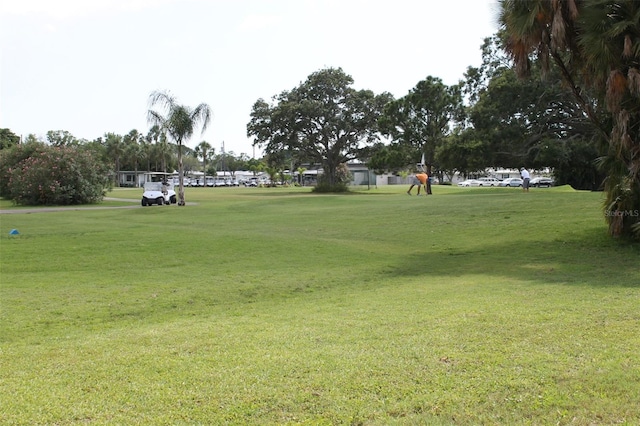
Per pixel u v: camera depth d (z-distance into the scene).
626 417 3.71
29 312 8.09
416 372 4.64
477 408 3.92
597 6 12.84
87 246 15.05
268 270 12.02
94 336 6.57
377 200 33.59
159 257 13.55
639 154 13.55
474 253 14.32
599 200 22.14
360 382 4.45
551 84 37.19
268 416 3.89
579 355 4.91
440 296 8.63
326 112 63.03
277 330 6.51
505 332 5.84
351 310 7.72
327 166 66.81
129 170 117.44
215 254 14.05
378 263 13.12
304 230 19.81
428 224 20.17
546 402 3.95
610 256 12.73
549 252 13.70
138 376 4.77
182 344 5.88
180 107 33.50
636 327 5.84
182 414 3.95
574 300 7.68
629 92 13.07
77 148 43.88
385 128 52.66
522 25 13.65
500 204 23.64
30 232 18.45
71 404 4.17
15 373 5.00
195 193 58.81
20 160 47.81
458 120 50.75
